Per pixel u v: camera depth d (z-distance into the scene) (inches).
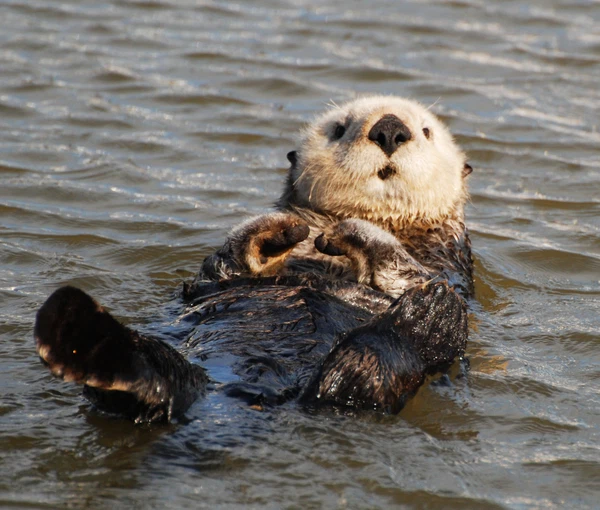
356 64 1039.0
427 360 433.7
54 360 339.6
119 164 791.7
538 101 966.4
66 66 1003.9
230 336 436.5
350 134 545.0
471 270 585.0
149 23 1150.3
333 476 350.9
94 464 347.6
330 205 556.1
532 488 362.9
